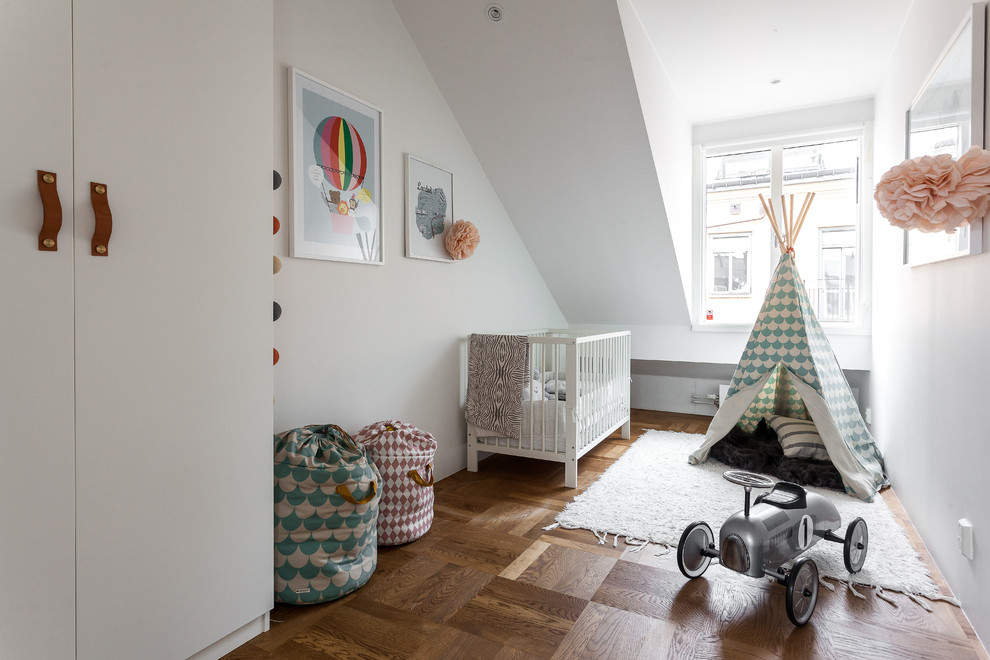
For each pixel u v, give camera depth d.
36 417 1.16
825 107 4.07
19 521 1.14
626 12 2.65
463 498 2.81
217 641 1.55
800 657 1.54
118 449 1.31
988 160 1.51
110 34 1.27
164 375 1.40
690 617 1.74
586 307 4.69
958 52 1.85
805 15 2.82
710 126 4.43
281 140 2.13
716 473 3.16
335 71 2.39
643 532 2.34
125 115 1.30
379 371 2.67
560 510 2.64
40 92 1.16
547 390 3.52
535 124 3.18
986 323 1.58
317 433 2.10
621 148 3.18
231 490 1.57
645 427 4.43
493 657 1.54
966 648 1.58
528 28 2.71
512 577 1.99
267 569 1.69
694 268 4.57
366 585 1.94
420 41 2.89
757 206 4.43
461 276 3.33
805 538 1.95
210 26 1.50
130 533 1.33
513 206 3.78
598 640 1.62
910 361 2.58
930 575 2.00
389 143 2.72
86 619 1.25
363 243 2.53
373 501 1.92
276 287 2.12
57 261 1.19
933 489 2.13
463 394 3.36
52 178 1.17
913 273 2.52
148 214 1.36
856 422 3.30
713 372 4.86
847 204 4.16
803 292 3.38
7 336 1.12
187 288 1.45
